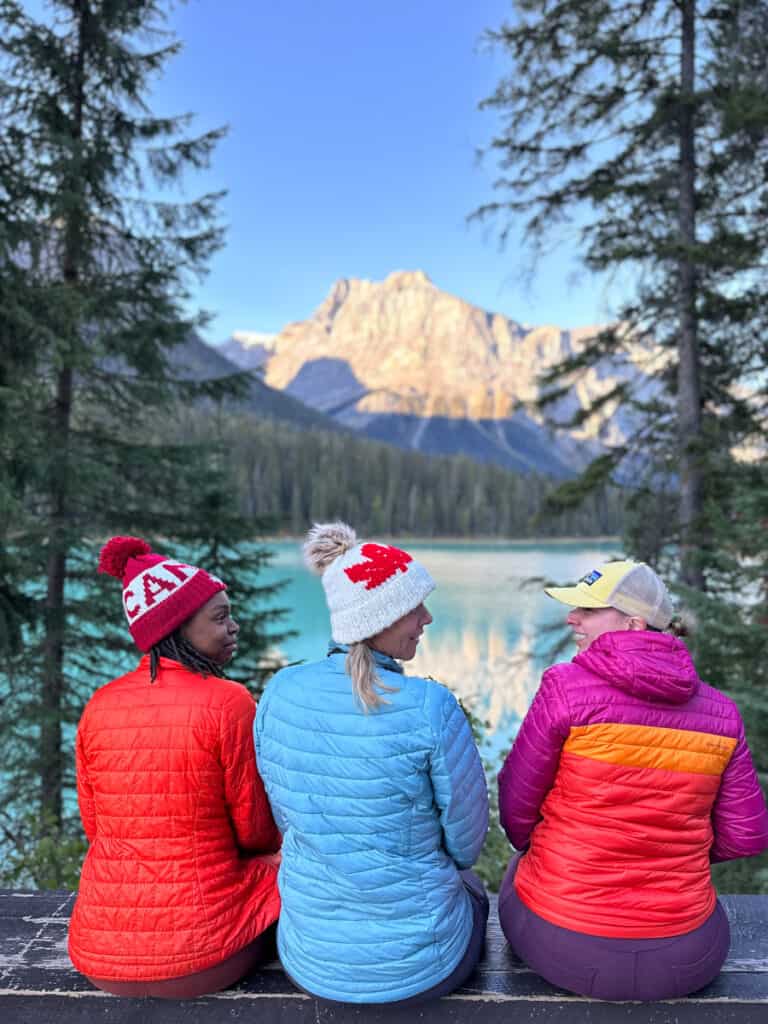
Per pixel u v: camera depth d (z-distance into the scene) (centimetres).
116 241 757
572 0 698
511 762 159
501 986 159
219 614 161
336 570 146
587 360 818
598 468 809
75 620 733
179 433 852
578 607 160
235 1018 152
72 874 361
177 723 151
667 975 147
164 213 770
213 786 153
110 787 153
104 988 155
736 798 151
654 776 144
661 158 752
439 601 4575
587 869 148
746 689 502
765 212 713
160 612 155
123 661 761
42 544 684
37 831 461
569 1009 152
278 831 167
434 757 138
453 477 13288
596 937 147
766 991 159
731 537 594
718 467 723
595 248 759
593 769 146
